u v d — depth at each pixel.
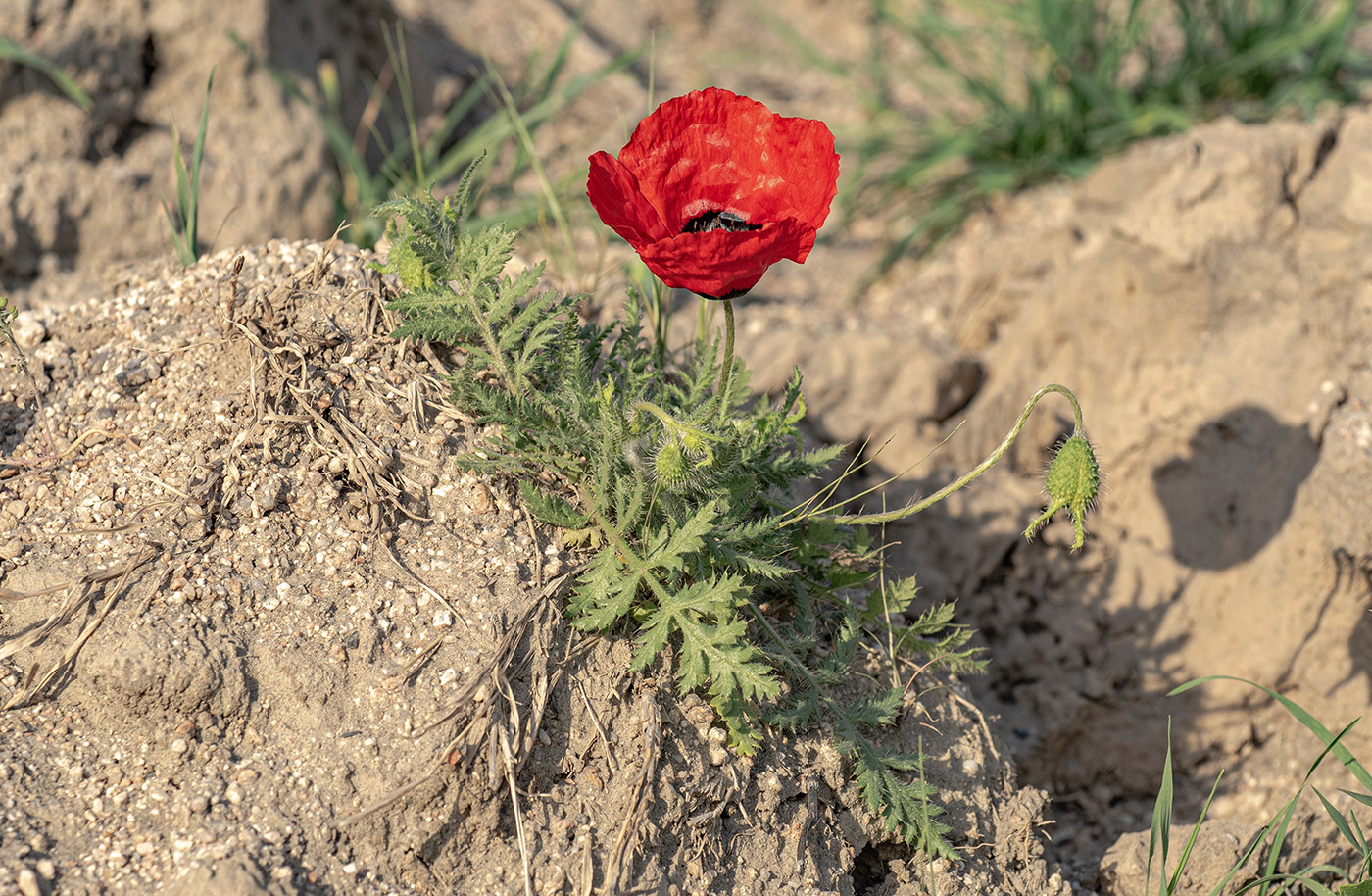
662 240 2.00
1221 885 2.49
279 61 4.89
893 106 6.87
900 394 3.99
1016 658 3.71
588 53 6.69
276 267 2.72
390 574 2.33
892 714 2.52
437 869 2.11
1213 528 3.62
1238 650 3.46
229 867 1.94
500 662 2.24
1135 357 3.85
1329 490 3.30
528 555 2.42
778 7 8.02
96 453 2.47
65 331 2.75
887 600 2.73
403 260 2.49
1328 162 3.83
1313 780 3.25
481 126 5.76
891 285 5.30
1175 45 6.68
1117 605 3.65
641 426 2.25
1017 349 4.07
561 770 2.24
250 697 2.16
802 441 2.98
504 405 2.40
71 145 4.37
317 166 4.80
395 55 5.55
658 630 2.24
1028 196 5.77
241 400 2.50
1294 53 5.57
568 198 4.73
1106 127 5.70
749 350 4.09
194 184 3.30
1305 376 3.55
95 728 2.14
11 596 2.21
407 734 2.14
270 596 2.27
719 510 2.38
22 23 4.29
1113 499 3.80
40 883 1.92
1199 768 3.48
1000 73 6.44
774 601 2.69
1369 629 3.25
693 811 2.29
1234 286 3.74
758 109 2.22
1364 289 3.56
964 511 3.73
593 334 2.75
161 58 4.64
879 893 2.50
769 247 1.94
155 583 2.23
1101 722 3.59
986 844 2.60
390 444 2.49
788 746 2.47
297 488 2.40
